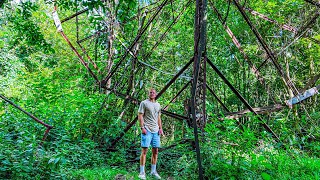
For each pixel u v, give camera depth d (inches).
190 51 476.7
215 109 481.4
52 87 299.4
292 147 232.2
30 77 402.3
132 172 220.8
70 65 396.5
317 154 238.4
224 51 487.5
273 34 423.8
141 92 330.0
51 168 163.2
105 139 262.1
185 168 196.4
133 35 312.8
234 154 182.7
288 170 190.2
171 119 438.6
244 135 186.1
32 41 267.9
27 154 164.7
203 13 169.5
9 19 264.2
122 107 295.0
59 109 283.4
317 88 250.8
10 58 543.8
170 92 461.1
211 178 173.6
